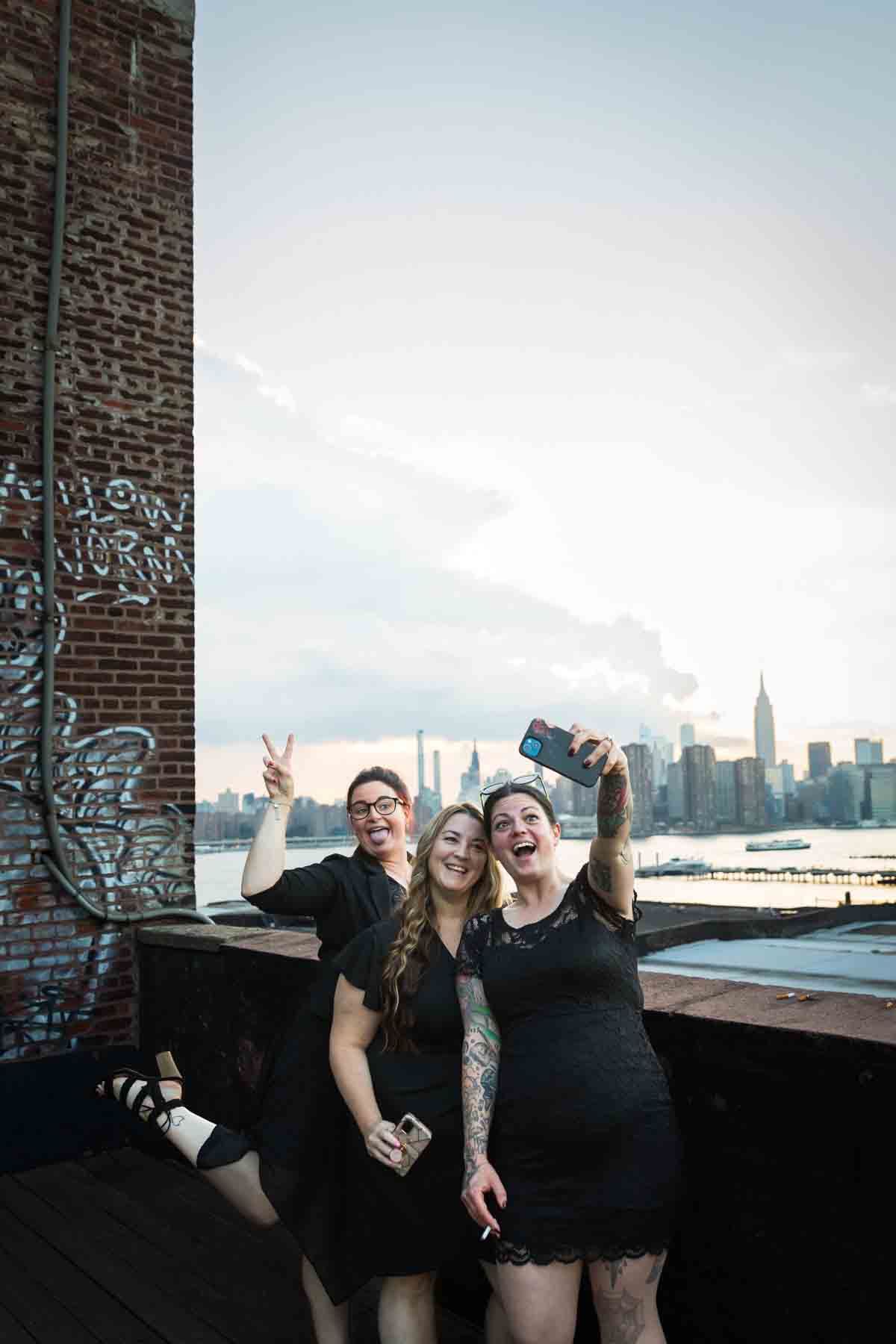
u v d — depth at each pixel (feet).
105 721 15.58
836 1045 6.63
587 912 6.89
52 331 15.34
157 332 16.65
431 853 7.88
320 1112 8.68
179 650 16.48
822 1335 6.84
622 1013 6.77
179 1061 14.39
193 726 16.55
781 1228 7.07
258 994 12.78
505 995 6.84
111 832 15.48
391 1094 7.54
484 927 7.22
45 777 14.83
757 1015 7.35
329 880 9.11
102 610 15.69
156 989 15.03
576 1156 6.40
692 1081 7.60
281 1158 8.58
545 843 7.11
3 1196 13.24
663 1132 6.55
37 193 15.49
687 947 61.00
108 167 16.30
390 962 7.65
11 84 15.34
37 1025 14.55
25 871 14.65
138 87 16.76
